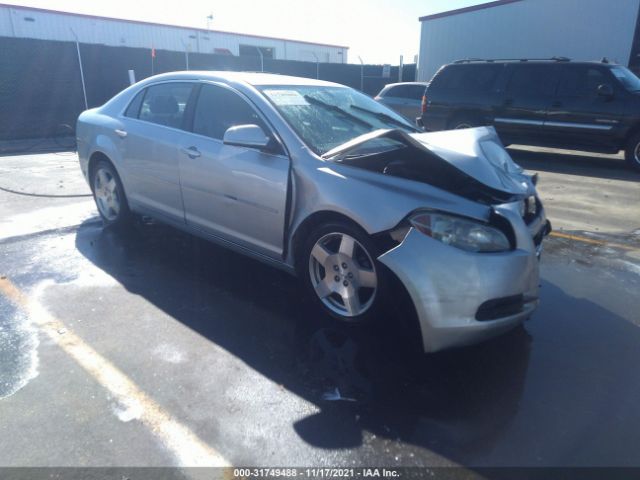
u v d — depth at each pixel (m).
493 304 2.64
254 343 3.00
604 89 8.73
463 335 2.64
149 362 2.77
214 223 3.80
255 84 3.68
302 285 3.74
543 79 9.54
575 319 3.42
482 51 18.11
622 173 8.65
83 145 5.04
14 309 3.34
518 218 2.79
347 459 2.12
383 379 2.68
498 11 17.33
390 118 4.19
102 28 21.81
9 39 12.30
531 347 3.05
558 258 4.57
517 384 2.67
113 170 4.78
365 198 2.82
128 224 4.95
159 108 4.28
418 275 2.60
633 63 15.12
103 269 4.06
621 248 4.82
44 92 13.12
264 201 3.33
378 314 2.95
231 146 3.53
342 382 2.64
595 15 15.38
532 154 10.94
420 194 2.75
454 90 10.62
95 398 2.45
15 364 2.71
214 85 3.84
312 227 3.21
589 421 2.40
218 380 2.62
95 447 2.13
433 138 3.31
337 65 22.50
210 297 3.61
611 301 3.71
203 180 3.74
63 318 3.23
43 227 5.08
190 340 3.01
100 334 3.05
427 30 19.52
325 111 3.73
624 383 2.71
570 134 9.30
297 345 2.99
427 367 2.80
